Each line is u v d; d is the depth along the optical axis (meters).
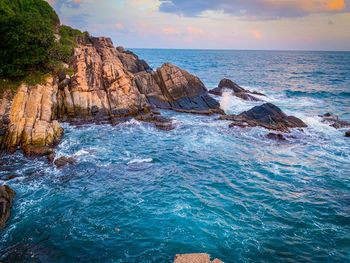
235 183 19.02
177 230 13.99
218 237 13.53
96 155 22.62
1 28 30.84
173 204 16.27
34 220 14.62
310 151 24.67
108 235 13.64
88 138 26.19
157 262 11.99
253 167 21.50
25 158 21.27
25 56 31.28
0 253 12.41
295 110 39.72
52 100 29.08
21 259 12.15
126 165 21.19
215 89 46.91
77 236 13.55
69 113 30.27
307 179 19.75
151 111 34.53
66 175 19.27
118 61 43.56
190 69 97.19
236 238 13.51
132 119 31.48
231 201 16.75
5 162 20.59
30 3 53.38
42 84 30.27
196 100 38.59
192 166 21.47
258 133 28.58
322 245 13.27
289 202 16.80
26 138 22.47
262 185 18.81
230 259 12.23
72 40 52.66
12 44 30.62
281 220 15.05
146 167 21.05
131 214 15.27
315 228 14.46
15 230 13.84
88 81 33.44
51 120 27.78
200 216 15.17
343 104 44.31
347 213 15.81
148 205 16.12
